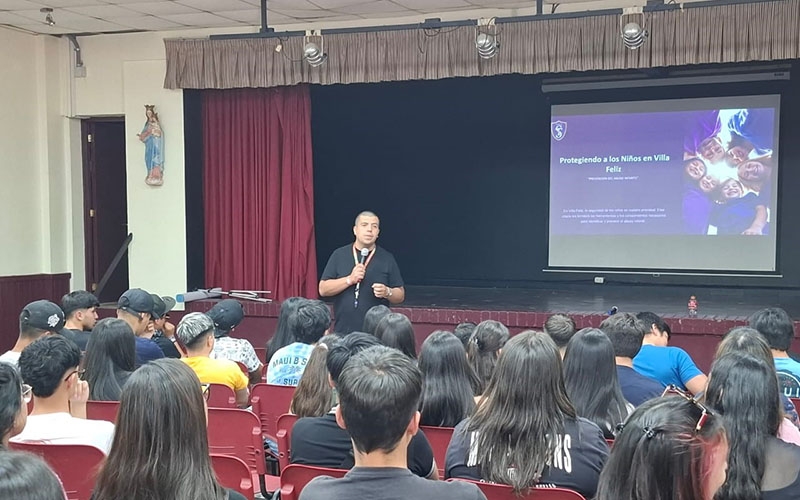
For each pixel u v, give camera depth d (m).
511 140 9.05
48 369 2.18
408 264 9.58
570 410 1.93
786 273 7.88
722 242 7.91
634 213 8.25
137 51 7.71
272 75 7.06
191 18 7.09
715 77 7.57
